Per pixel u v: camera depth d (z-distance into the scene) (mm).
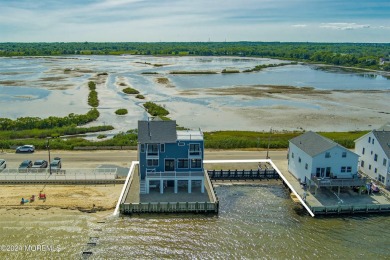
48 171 58312
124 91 141500
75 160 65562
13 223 44750
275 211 50844
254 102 127125
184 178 52844
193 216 48781
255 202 53469
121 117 103188
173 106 118250
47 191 52938
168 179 52719
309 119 105188
